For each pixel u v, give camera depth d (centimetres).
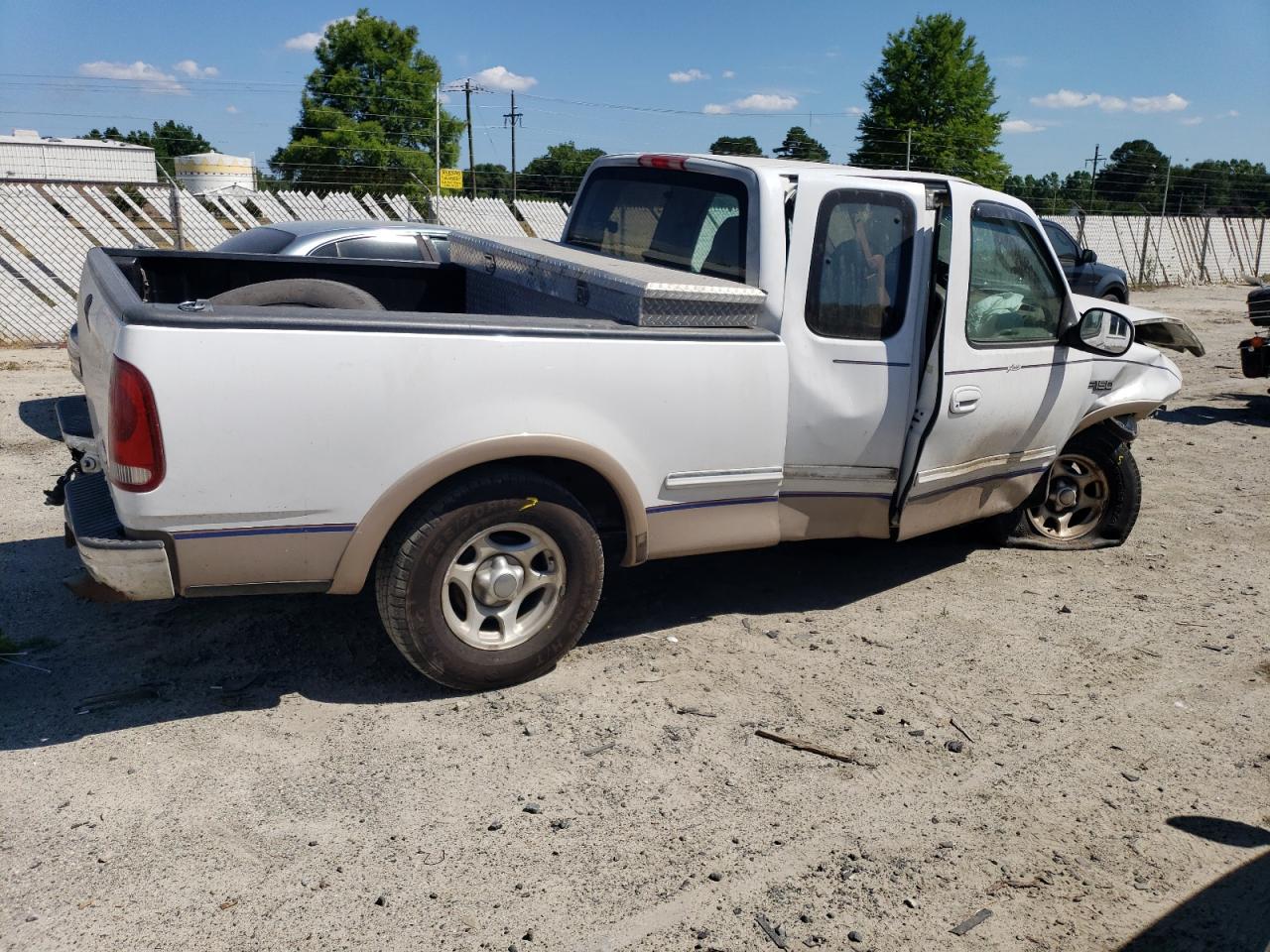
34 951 258
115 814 313
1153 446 881
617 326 386
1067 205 4925
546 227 2323
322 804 323
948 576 549
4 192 1346
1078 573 562
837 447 440
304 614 455
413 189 4853
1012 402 490
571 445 376
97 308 369
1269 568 580
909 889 300
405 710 381
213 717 370
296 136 5247
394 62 5603
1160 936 286
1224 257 3344
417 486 354
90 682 391
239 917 273
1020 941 281
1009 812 339
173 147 5919
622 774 348
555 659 405
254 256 537
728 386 408
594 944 271
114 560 327
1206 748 386
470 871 297
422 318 352
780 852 313
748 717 390
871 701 408
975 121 5459
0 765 335
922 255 445
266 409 329
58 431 775
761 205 420
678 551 424
